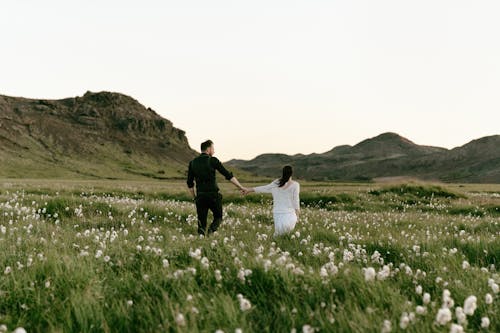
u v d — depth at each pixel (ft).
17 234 25.43
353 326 11.10
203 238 26.17
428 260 21.22
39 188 88.22
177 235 28.78
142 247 22.62
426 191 97.66
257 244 25.40
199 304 12.84
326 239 30.89
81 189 93.97
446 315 10.25
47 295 13.98
